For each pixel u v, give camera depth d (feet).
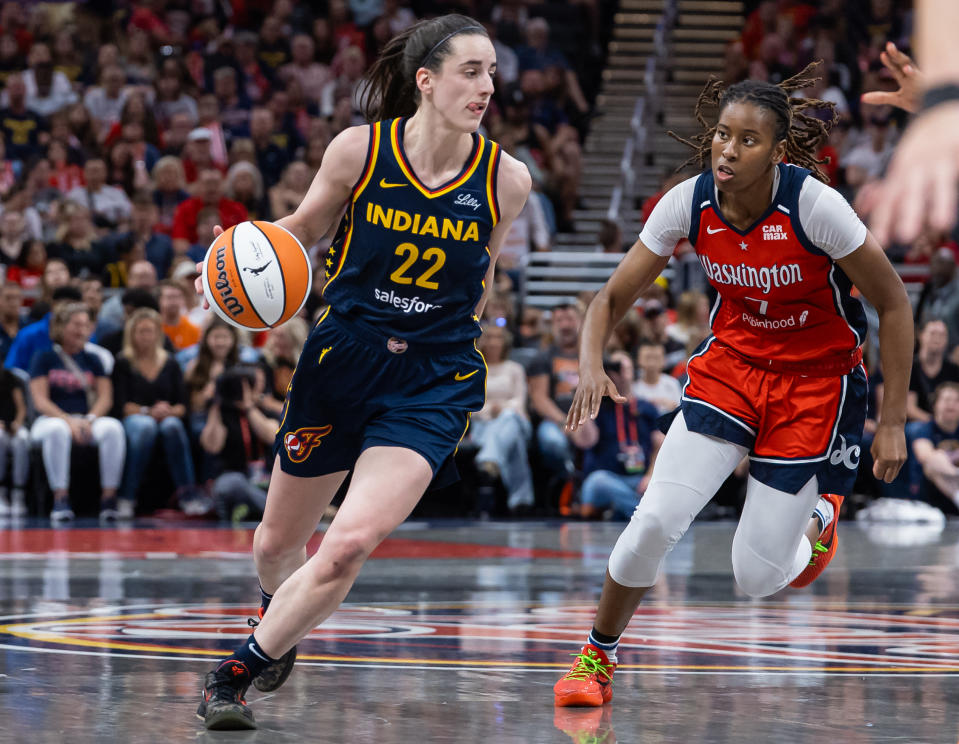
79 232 93.61
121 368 80.07
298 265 25.29
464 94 23.99
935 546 66.64
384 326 24.77
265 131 114.01
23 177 105.70
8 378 79.87
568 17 144.77
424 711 24.73
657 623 38.83
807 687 27.86
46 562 54.19
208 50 129.18
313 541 63.93
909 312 25.64
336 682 27.81
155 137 112.98
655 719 24.25
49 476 77.87
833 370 26.68
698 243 26.61
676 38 149.07
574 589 47.39
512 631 36.29
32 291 90.79
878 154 116.06
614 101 142.41
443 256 24.66
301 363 25.18
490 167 25.00
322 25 131.13
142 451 79.30
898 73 25.07
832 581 51.34
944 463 85.10
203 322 84.99
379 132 24.85
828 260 25.73
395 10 134.21
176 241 96.53
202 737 22.00
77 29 127.95
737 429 26.37
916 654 32.83
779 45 132.67
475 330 25.52
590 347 27.32
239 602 42.24
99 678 27.73
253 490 78.69
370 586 48.06
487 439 83.46
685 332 89.86
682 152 133.90
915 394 88.22
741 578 27.32
